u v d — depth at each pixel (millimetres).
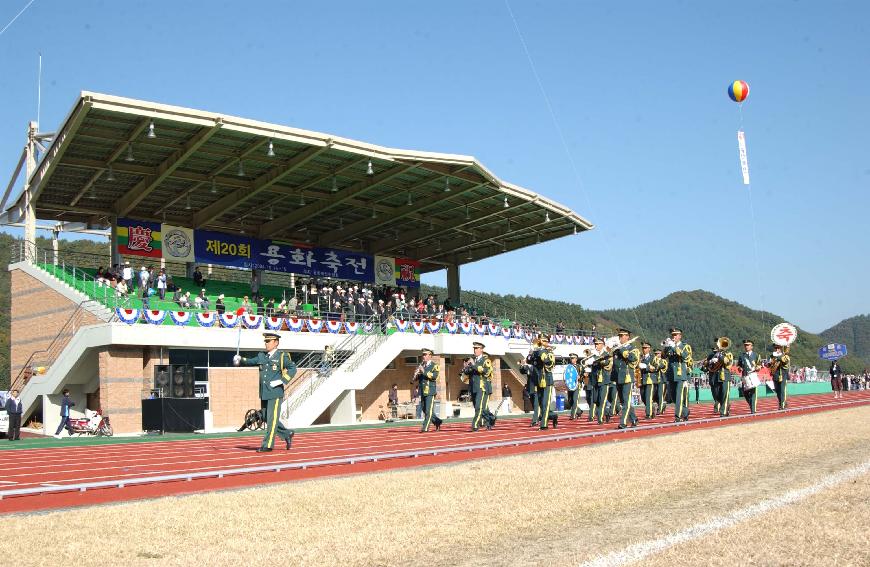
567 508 9328
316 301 42594
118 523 9070
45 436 31281
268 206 41531
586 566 6688
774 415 27172
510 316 61062
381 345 38812
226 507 10086
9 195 39719
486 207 44125
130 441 24688
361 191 38812
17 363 37062
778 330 32875
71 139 30000
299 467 13844
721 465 12578
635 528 8164
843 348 64438
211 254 42438
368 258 49875
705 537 7465
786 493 9734
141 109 28016
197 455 17984
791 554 6699
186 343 32625
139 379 31469
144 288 35875
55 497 10984
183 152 32406
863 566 6309
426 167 36312
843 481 10461
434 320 42719
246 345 34938
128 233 39438
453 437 21594
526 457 15500
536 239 50875
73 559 7344
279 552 7488
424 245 52656
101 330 30812
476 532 8180
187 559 7266
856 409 29422
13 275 37844
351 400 36125
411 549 7523
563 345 52375
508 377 49781
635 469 12531
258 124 30609
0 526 9023
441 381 42188
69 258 46469
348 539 7973
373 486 11695
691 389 49625
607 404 26500
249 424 30422
